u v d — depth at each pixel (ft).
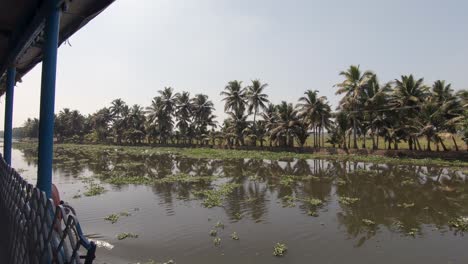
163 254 37.68
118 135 293.84
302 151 173.37
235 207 58.70
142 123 274.16
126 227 47.14
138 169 114.83
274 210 56.49
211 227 47.21
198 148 218.18
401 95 141.49
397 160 128.36
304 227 47.21
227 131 213.46
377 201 63.41
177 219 51.16
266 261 35.88
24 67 29.25
